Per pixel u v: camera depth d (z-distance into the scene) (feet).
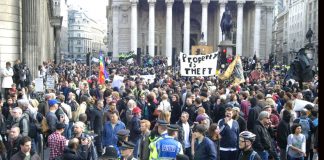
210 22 404.36
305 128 47.52
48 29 226.38
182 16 410.11
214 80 108.47
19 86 88.53
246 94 62.18
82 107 55.01
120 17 399.24
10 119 46.60
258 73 120.78
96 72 161.17
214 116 57.11
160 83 100.07
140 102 66.13
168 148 31.76
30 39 104.01
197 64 88.84
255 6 385.70
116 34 399.44
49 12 237.25
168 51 376.27
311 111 48.75
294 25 466.70
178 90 77.30
